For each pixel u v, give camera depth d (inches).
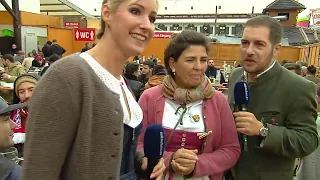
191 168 66.7
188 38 70.9
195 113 72.4
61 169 40.0
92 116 40.3
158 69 220.8
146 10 46.1
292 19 1057.5
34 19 680.4
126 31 44.9
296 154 73.5
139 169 57.4
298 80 76.2
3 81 266.7
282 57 752.3
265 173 77.5
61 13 1008.2
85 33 585.9
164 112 73.1
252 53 76.6
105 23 46.5
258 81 78.7
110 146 41.1
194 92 71.7
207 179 71.4
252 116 72.4
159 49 842.2
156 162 58.2
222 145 74.2
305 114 74.8
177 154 66.6
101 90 41.3
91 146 40.2
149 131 57.8
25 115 105.8
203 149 71.5
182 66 71.2
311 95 74.8
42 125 37.0
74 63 40.1
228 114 75.3
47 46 524.1
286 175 78.1
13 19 593.9
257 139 76.4
